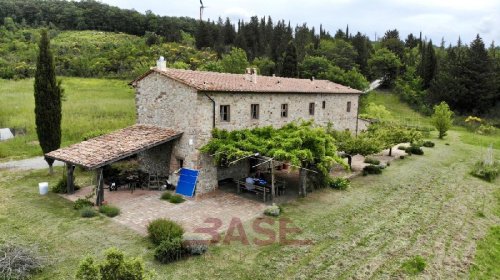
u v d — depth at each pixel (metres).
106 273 8.54
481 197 23.02
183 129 20.80
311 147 19.86
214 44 102.75
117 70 74.00
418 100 71.75
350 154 26.22
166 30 123.31
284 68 62.06
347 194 21.88
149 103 22.84
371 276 12.91
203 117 20.16
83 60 75.56
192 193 20.09
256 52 94.19
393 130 33.06
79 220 16.53
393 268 13.56
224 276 12.34
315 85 30.77
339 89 32.34
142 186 21.81
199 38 102.75
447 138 47.50
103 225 16.06
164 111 21.89
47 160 23.77
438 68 76.81
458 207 20.77
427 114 67.31
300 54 82.19
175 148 21.34
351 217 18.19
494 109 65.31
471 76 65.12
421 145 38.41
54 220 16.48
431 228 17.47
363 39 99.56
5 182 22.20
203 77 22.69
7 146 30.08
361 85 57.50
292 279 12.38
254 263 13.25
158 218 16.67
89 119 37.69
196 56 83.75
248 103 22.69
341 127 32.88
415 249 15.20
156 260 13.13
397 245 15.44
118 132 22.14
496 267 14.35
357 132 35.94
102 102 46.25
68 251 13.66
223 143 20.03
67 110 40.84
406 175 27.23
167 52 85.25
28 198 19.36
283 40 95.88
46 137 23.73
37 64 23.38
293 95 26.23
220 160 20.73
